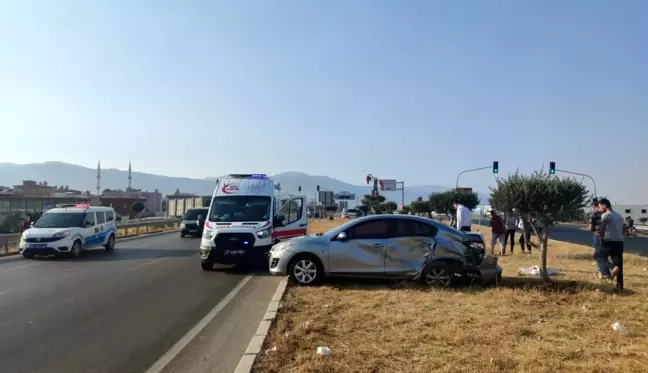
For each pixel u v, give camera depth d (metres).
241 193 15.10
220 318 8.31
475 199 40.12
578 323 7.06
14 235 24.19
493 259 10.44
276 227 14.82
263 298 10.11
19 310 8.92
